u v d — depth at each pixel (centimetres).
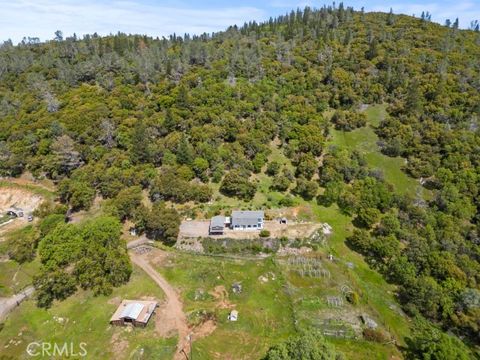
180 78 14925
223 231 8694
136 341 5956
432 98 13288
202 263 7994
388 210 9788
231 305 6800
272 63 15588
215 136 11306
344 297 7119
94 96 13900
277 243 8450
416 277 7612
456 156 10944
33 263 8312
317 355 4581
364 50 16625
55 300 7000
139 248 8544
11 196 11069
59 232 7675
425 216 9200
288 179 10488
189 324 6319
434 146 11675
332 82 14600
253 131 11756
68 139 11100
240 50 17388
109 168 10556
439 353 5434
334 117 13400
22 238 8775
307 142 11538
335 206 9969
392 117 13238
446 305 6862
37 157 11481
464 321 6531
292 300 6969
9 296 7300
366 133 12950
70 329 6294
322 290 7262
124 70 15912
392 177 11200
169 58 16975
